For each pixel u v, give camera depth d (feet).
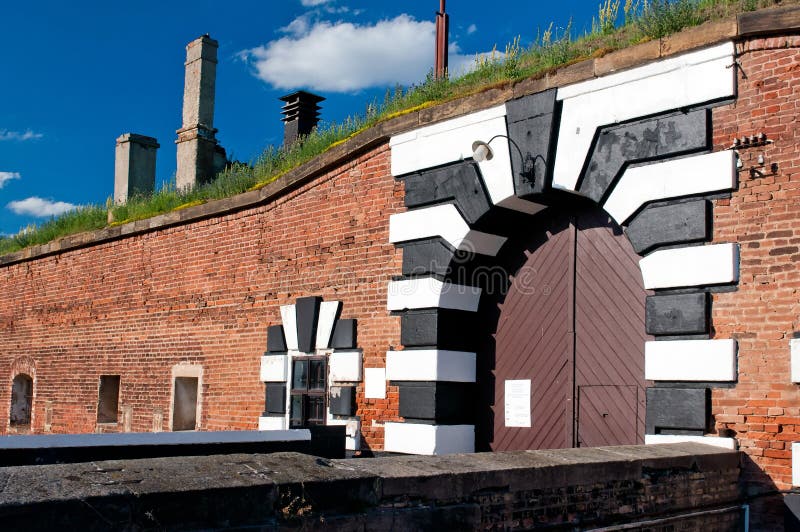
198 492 11.62
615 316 26.30
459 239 28.50
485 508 15.75
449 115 29.19
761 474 21.26
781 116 21.80
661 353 23.18
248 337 36.50
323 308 32.94
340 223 32.94
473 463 16.34
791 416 20.88
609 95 25.08
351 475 13.70
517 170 27.04
